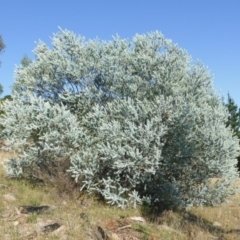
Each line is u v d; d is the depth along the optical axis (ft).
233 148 29.99
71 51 33.19
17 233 19.33
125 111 28.86
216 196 31.48
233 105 76.33
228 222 29.71
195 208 32.55
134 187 29.50
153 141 27.76
